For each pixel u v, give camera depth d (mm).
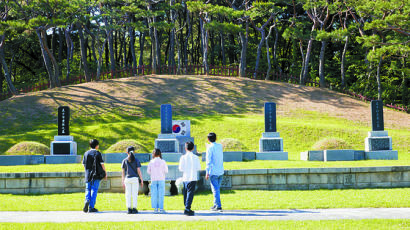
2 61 38125
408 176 13273
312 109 32719
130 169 9648
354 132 26422
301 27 41594
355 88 41312
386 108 35969
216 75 42750
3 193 12672
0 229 7324
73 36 55938
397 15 25453
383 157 19422
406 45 28297
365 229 7266
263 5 36594
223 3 49000
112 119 30078
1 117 30406
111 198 11766
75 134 26031
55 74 39500
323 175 13094
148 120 28906
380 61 36062
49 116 30891
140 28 40469
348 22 46156
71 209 10203
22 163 17906
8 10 36312
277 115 31047
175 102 33844
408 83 43438
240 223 7832
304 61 42594
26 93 37500
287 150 24297
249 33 51875
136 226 7629
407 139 25078
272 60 49906
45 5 33594
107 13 40281
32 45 48625
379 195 11570
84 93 36094
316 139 25594
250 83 39438
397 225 7582
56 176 12891
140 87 37656
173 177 12523
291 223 7789
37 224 7816
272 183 13117
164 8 43062
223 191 12789
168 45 57000
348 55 44688
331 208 9984
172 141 19594
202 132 26641
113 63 45656
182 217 8836
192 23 53719
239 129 26969
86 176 9852
